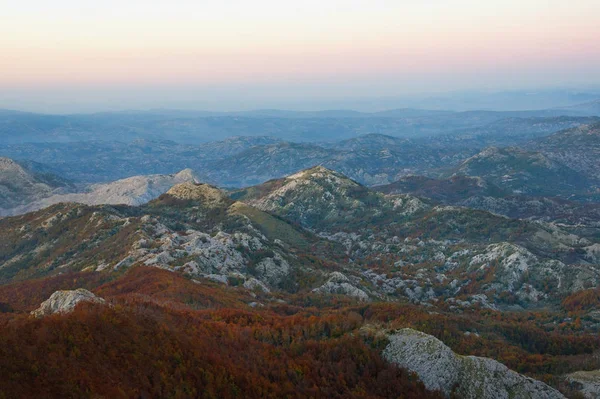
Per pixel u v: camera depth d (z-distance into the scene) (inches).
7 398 1200.2
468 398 2148.1
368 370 2202.3
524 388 2242.9
